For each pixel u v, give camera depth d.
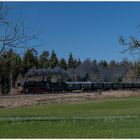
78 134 17.58
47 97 69.44
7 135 17.53
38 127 20.02
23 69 117.50
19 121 23.11
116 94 79.88
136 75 52.25
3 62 24.08
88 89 98.62
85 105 49.12
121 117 25.41
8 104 55.19
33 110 41.44
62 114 32.03
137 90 97.06
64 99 65.44
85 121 22.80
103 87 101.75
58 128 19.64
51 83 91.75
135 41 41.38
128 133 17.66
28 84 91.88
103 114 30.36
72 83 97.81
